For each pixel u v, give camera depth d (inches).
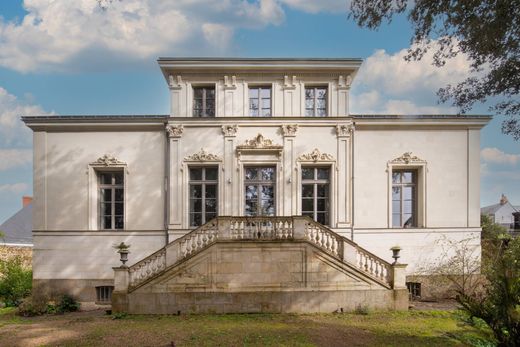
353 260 490.3
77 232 591.8
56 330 397.4
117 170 615.2
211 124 589.6
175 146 589.9
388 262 542.9
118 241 590.9
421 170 615.5
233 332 381.1
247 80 601.0
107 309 550.9
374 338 362.9
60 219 598.2
